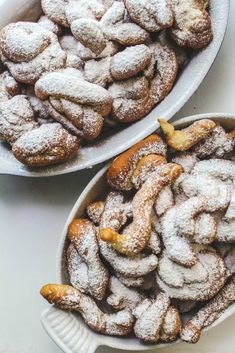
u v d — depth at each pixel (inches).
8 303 29.4
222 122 26.8
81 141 27.1
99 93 25.8
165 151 26.7
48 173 26.8
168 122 27.6
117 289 26.3
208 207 25.3
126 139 26.8
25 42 26.1
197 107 29.3
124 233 25.8
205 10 26.9
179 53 27.4
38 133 26.1
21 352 29.1
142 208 25.4
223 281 25.8
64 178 29.4
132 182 26.3
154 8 25.9
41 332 29.2
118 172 26.0
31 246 29.4
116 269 25.8
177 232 25.2
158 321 25.2
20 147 26.1
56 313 26.0
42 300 29.3
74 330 26.0
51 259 29.3
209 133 26.5
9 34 26.4
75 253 26.5
